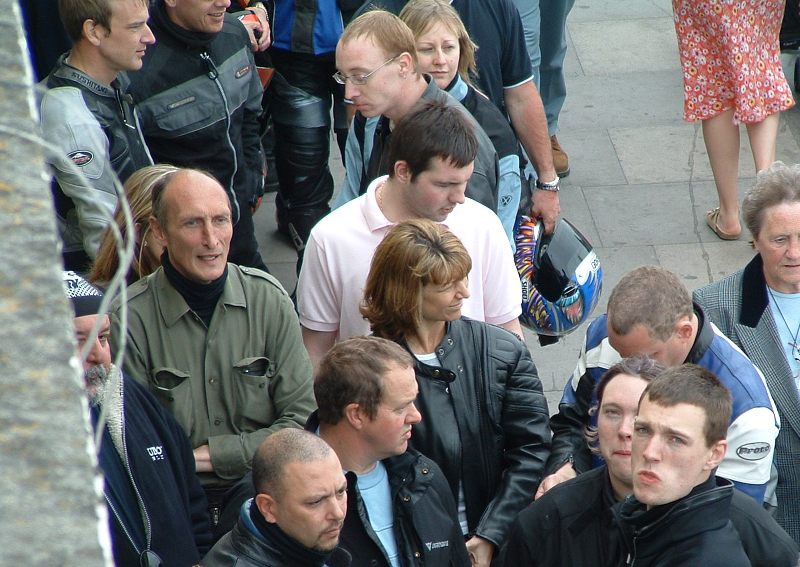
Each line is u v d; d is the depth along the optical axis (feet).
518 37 63.93
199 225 39.34
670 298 39.70
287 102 73.87
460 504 41.70
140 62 49.55
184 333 40.60
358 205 47.52
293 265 77.05
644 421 31.48
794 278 44.98
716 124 77.51
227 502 36.65
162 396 40.47
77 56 49.08
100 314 11.07
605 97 97.09
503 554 37.68
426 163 44.68
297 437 32.04
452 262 39.50
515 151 57.72
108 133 49.29
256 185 62.95
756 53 75.31
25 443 9.62
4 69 10.34
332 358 36.22
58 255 10.26
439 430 40.50
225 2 55.06
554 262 59.57
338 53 52.60
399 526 36.99
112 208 45.60
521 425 42.19
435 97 53.21
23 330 9.87
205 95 56.59
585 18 109.19
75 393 9.85
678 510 31.37
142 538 34.27
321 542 31.71
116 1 47.52
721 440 31.40
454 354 41.27
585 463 43.14
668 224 82.12
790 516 45.09
